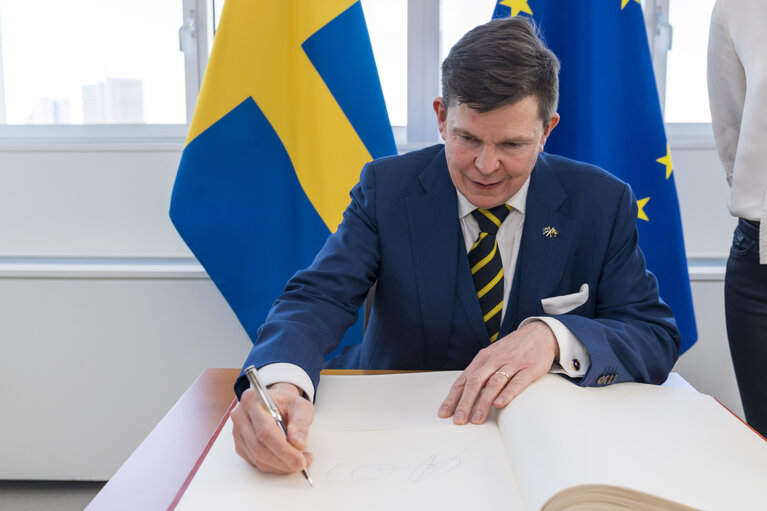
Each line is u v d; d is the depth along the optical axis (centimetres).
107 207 199
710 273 182
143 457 71
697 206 195
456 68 87
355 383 88
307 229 168
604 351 84
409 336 107
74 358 184
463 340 105
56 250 201
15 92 203
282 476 65
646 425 70
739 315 124
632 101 162
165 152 196
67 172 197
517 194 105
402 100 204
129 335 184
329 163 167
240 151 166
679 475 59
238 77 165
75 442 188
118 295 182
